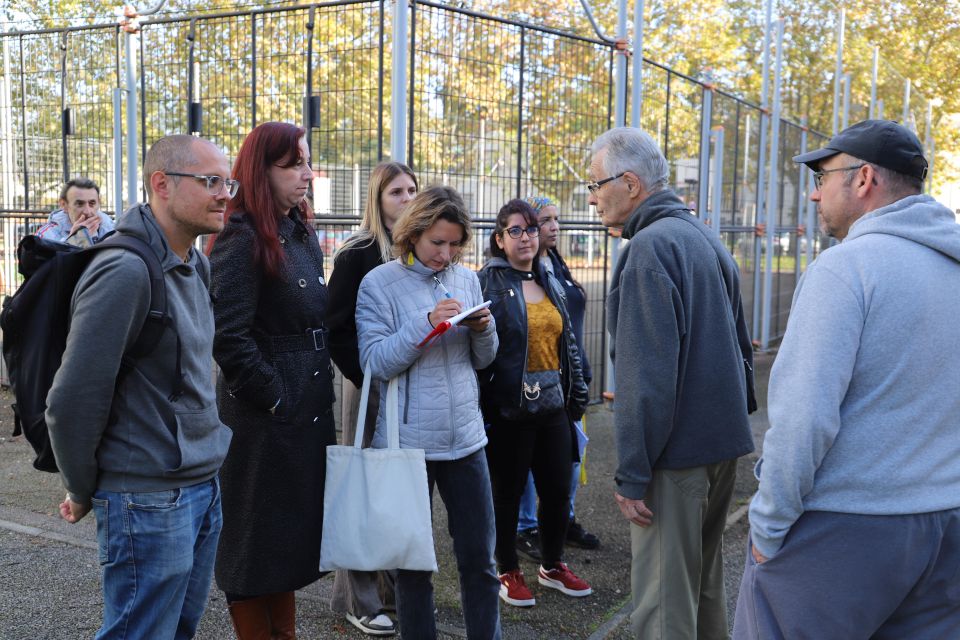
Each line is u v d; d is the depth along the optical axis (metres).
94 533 4.30
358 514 2.70
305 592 3.74
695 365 2.59
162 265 2.13
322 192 5.59
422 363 2.83
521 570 4.06
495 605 2.92
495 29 5.77
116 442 2.08
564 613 3.57
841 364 1.85
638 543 2.69
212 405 2.27
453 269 3.05
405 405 2.81
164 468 2.10
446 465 2.89
